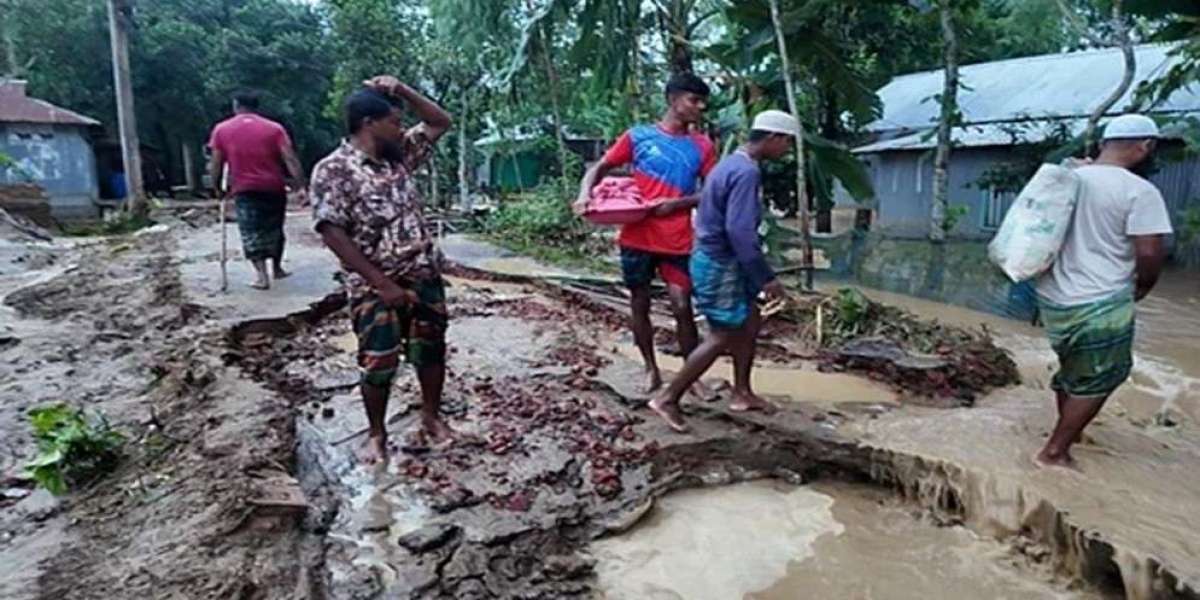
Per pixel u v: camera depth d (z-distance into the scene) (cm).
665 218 429
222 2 2606
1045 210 330
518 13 1273
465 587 280
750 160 377
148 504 312
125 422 398
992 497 339
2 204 1448
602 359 524
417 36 1836
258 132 661
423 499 332
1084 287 328
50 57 2289
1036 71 1487
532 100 1338
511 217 1287
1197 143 966
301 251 938
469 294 764
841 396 465
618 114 1322
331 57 2491
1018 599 295
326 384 466
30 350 531
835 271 961
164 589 254
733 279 384
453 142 1906
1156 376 562
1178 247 1039
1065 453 356
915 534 346
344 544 298
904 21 1283
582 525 330
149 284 739
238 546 281
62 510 313
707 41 1293
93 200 1967
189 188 2469
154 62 2375
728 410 425
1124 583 282
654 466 376
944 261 839
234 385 435
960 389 483
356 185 335
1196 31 792
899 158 1543
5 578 260
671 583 304
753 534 344
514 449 379
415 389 452
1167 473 348
